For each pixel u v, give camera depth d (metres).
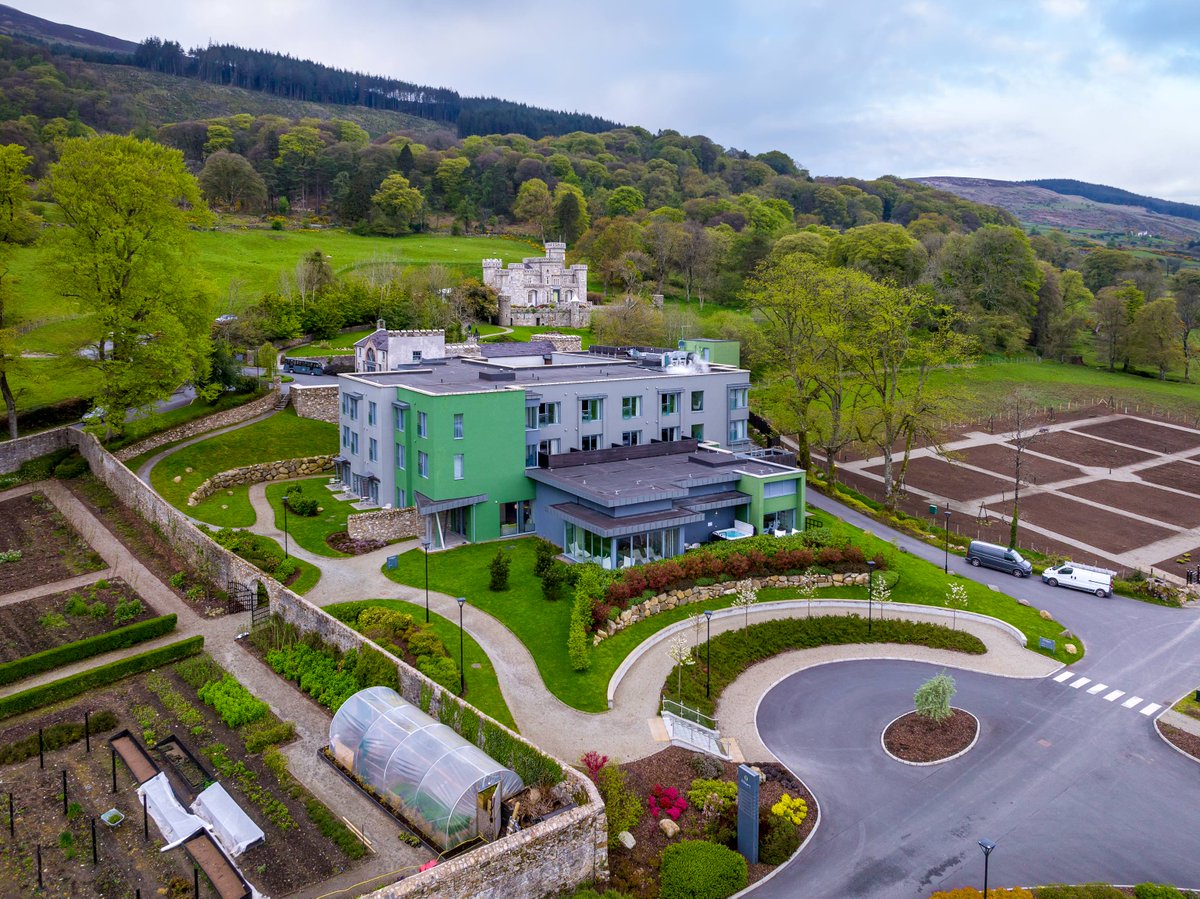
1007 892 25.12
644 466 57.22
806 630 44.06
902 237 129.75
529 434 56.31
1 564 46.34
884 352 72.81
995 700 38.66
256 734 31.48
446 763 27.11
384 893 21.23
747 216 191.62
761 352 92.38
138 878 24.44
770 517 55.22
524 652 38.41
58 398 70.00
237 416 71.75
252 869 24.86
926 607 47.97
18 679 35.28
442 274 132.38
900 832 28.78
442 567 48.34
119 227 56.97
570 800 26.44
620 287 155.62
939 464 86.00
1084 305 149.25
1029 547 65.00
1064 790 31.55
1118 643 45.72
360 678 34.59
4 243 59.66
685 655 36.59
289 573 45.44
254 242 160.25
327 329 106.69
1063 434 96.75
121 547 49.03
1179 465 87.50
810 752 33.59
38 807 27.59
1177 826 29.50
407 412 54.09
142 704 34.12
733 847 27.67
